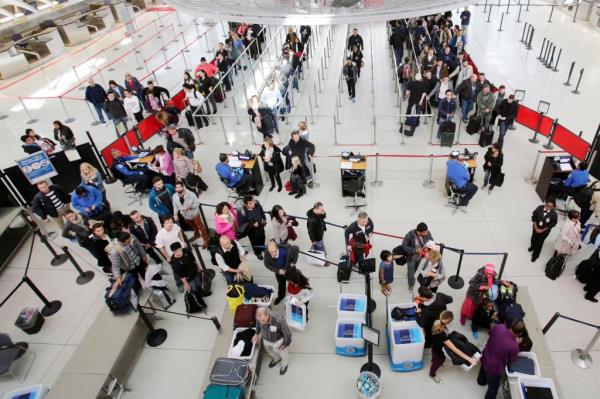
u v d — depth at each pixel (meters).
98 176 8.70
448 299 5.53
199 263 7.85
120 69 17.77
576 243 6.51
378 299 6.90
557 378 5.38
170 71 17.16
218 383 5.23
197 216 7.86
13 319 7.21
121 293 6.30
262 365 6.11
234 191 9.73
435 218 8.52
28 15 19.41
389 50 17.19
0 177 8.91
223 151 11.51
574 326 6.20
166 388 5.93
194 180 9.35
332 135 11.82
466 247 7.75
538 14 19.84
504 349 4.75
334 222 8.67
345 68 13.13
